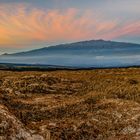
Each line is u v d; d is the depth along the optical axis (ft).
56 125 89.76
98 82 187.73
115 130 90.33
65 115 105.40
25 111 101.96
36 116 100.27
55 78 196.13
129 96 133.69
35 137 74.69
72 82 192.24
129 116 98.68
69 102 121.80
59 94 152.46
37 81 177.88
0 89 140.36
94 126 92.27
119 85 163.63
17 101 114.73
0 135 68.13
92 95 135.33
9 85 159.33
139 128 89.76
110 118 98.94
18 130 72.64
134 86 153.17
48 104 118.93
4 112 76.13
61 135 83.87
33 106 112.88
